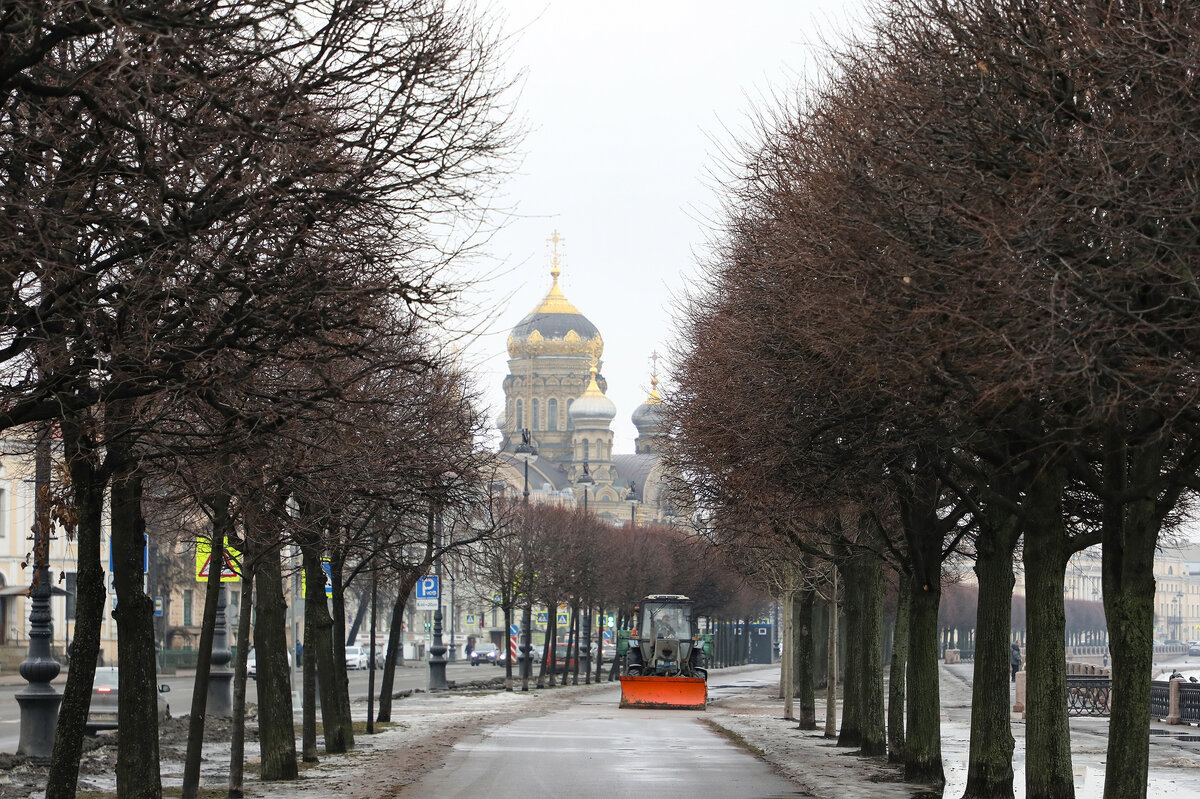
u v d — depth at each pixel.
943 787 28.61
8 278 14.77
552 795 27.31
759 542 42.81
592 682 105.62
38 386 15.27
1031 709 22.50
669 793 27.88
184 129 15.03
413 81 16.91
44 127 14.47
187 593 105.00
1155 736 44.06
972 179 16.86
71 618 86.00
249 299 16.45
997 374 15.78
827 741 42.84
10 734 39.75
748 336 26.45
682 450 35.50
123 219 14.95
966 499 24.88
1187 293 15.34
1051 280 14.98
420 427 29.50
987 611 24.95
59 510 22.23
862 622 36.16
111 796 25.34
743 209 29.98
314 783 28.61
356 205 16.30
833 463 25.81
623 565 104.88
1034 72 17.30
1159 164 15.63
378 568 38.97
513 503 81.00
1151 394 14.59
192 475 20.03
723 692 86.38
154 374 15.50
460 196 17.48
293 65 16.33
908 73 19.89
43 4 12.84
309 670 34.38
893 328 17.45
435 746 39.28
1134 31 15.04
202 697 22.91
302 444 19.19
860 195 18.75
